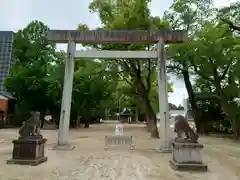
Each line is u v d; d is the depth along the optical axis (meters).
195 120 30.05
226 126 30.02
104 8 21.12
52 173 8.30
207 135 27.73
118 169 9.16
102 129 35.66
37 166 9.38
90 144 17.28
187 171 8.91
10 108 37.62
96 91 34.41
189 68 27.42
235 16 20.23
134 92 28.02
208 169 9.38
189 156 9.18
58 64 34.59
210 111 30.30
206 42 20.84
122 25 19.33
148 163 10.45
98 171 8.76
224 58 21.19
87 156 12.16
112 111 81.50
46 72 33.62
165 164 10.27
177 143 9.45
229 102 25.20
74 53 15.66
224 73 24.00
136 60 22.89
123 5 21.08
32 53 35.16
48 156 11.88
